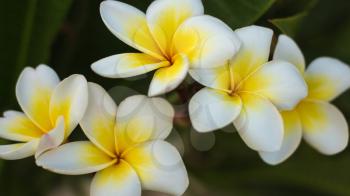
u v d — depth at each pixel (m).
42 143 0.56
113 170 0.58
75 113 0.58
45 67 0.60
